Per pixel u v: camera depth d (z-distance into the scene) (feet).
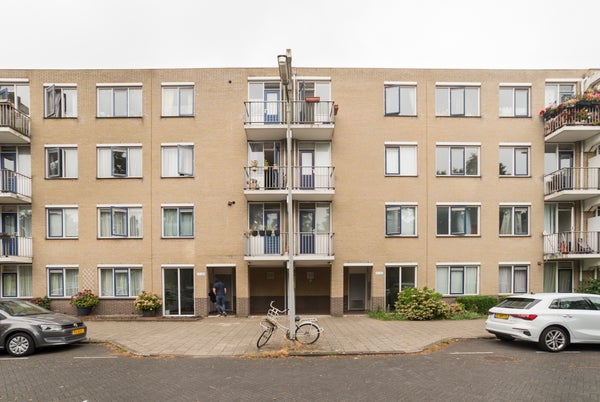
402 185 50.98
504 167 51.90
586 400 19.65
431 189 51.06
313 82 51.03
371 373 24.35
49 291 49.98
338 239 50.19
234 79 50.80
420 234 50.72
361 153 50.88
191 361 27.68
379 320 44.78
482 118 51.57
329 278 55.67
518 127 51.60
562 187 49.01
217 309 49.98
